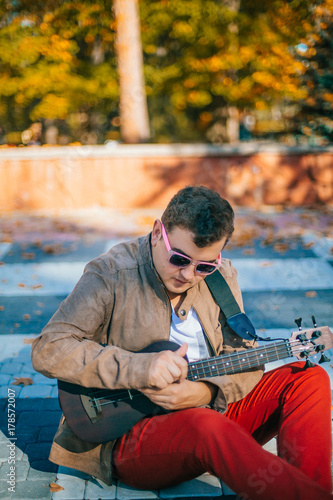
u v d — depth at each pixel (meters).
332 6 11.45
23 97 15.84
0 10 15.12
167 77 15.73
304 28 12.68
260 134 16.03
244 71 15.92
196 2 14.66
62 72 15.13
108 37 15.01
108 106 17.08
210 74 15.54
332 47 11.59
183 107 16.42
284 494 1.50
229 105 18.45
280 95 14.88
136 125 11.45
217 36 14.97
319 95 11.95
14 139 18.55
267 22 15.04
